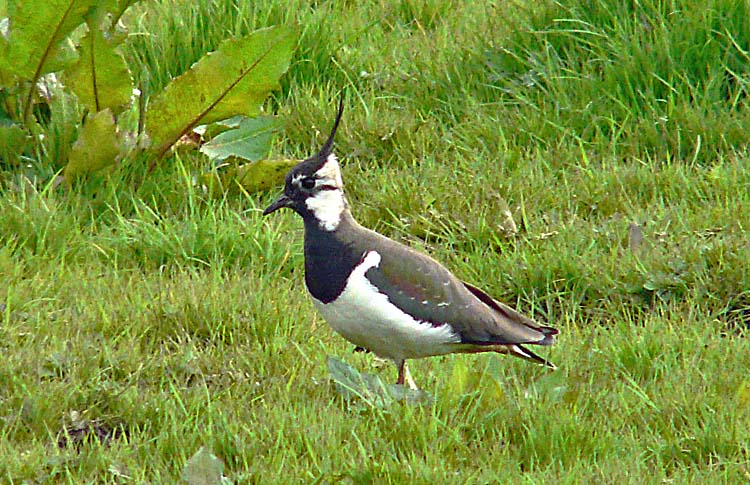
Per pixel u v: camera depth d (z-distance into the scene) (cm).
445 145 1326
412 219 1198
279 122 1250
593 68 1388
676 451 843
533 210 1209
